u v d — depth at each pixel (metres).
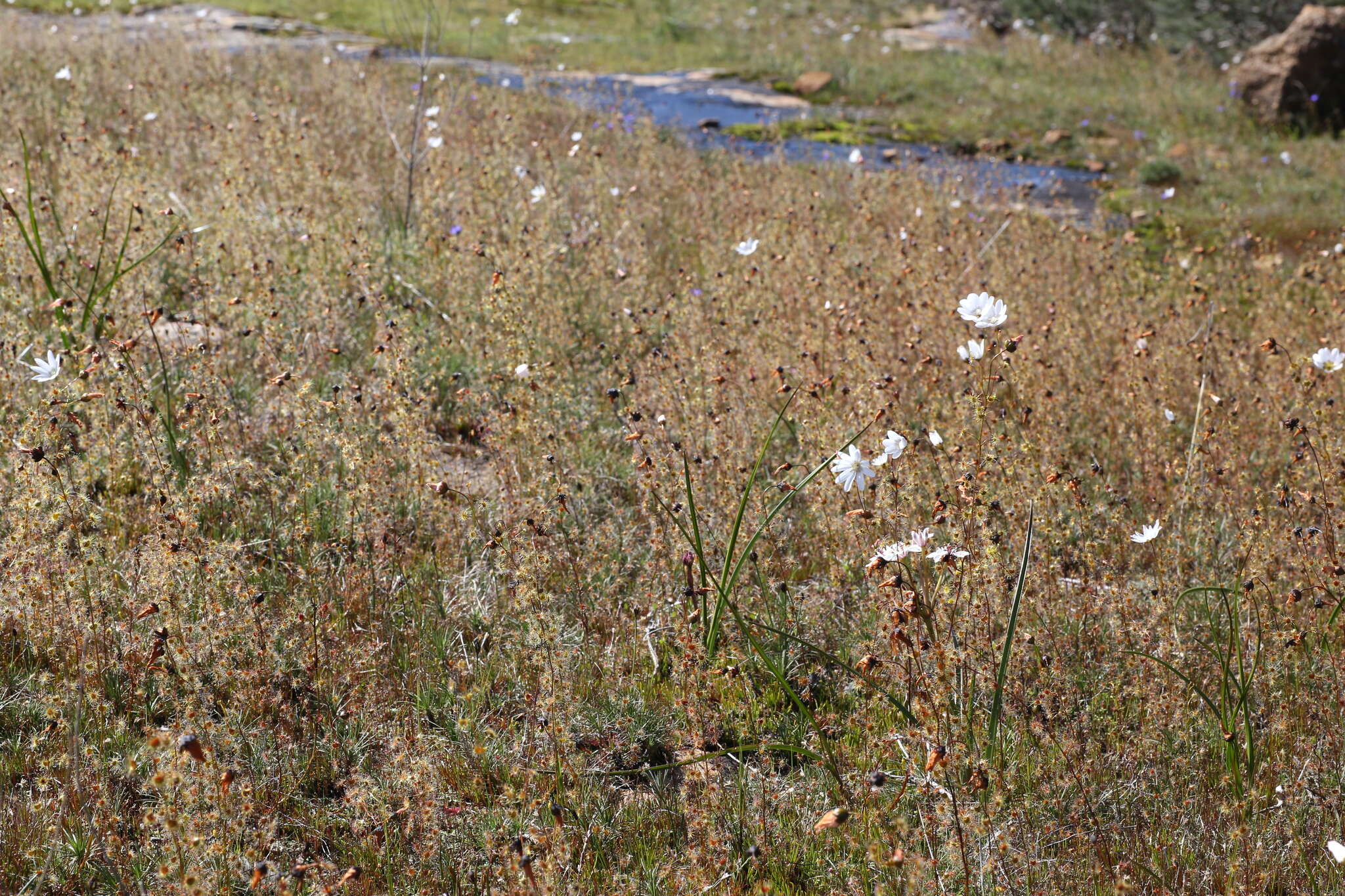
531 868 2.64
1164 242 10.54
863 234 8.51
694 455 4.86
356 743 3.47
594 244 7.34
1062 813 3.27
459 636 3.98
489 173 7.93
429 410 5.13
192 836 2.69
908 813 3.19
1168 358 6.18
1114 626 3.96
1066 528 4.50
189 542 3.75
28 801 3.06
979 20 24.44
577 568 4.31
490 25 22.03
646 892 2.98
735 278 6.88
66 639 3.59
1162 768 3.46
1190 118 15.95
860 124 15.82
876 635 3.75
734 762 3.54
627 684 3.82
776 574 4.49
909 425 5.39
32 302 5.62
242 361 5.67
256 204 7.23
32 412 4.22
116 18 16.50
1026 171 13.60
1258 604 4.06
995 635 3.67
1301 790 3.37
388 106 10.89
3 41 13.81
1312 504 4.68
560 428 5.18
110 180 7.00
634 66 19.62
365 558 4.10
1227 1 20.95
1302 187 12.25
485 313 5.89
